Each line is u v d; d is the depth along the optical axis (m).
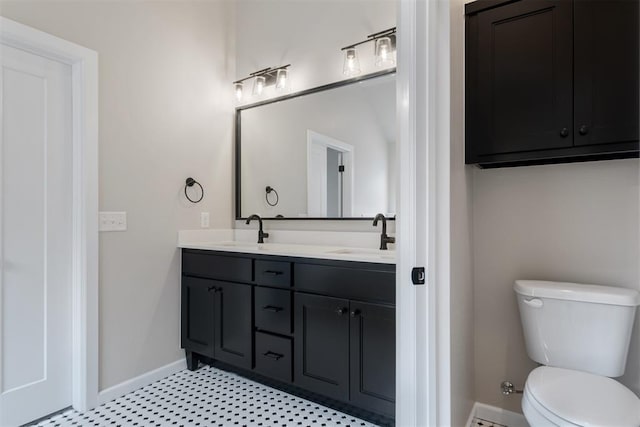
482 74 1.60
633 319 1.41
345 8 2.34
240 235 2.80
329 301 1.80
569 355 1.49
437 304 1.28
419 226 1.21
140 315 2.18
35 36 1.71
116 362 2.04
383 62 2.17
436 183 1.28
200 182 2.57
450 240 1.29
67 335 1.89
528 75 1.51
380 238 2.19
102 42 2.00
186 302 2.40
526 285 1.59
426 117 1.22
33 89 1.77
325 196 2.41
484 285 1.83
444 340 1.29
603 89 1.37
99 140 1.97
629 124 1.33
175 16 2.43
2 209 1.67
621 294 1.41
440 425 1.28
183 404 1.96
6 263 1.69
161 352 2.30
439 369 1.29
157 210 2.29
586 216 1.61
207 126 2.64
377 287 1.66
